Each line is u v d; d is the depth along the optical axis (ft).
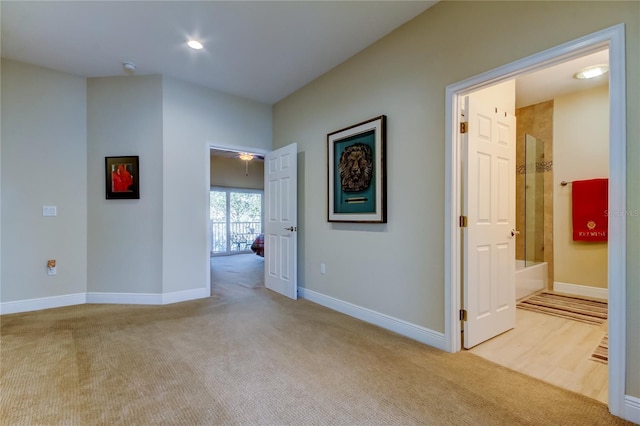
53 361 7.00
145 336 8.50
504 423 5.00
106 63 10.73
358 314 10.02
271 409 5.35
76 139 11.60
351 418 5.12
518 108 14.71
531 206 14.03
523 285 12.35
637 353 4.98
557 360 7.18
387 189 9.05
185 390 5.89
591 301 12.00
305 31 8.86
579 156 13.07
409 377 6.39
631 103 4.96
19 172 10.62
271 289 13.83
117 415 5.14
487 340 8.25
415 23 8.25
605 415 5.19
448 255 7.52
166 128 11.69
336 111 10.94
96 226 11.78
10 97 10.48
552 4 5.81
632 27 4.93
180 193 12.02
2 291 10.37
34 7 7.68
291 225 12.41
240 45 9.59
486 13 6.78
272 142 14.62
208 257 12.72
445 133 7.56
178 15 8.08
